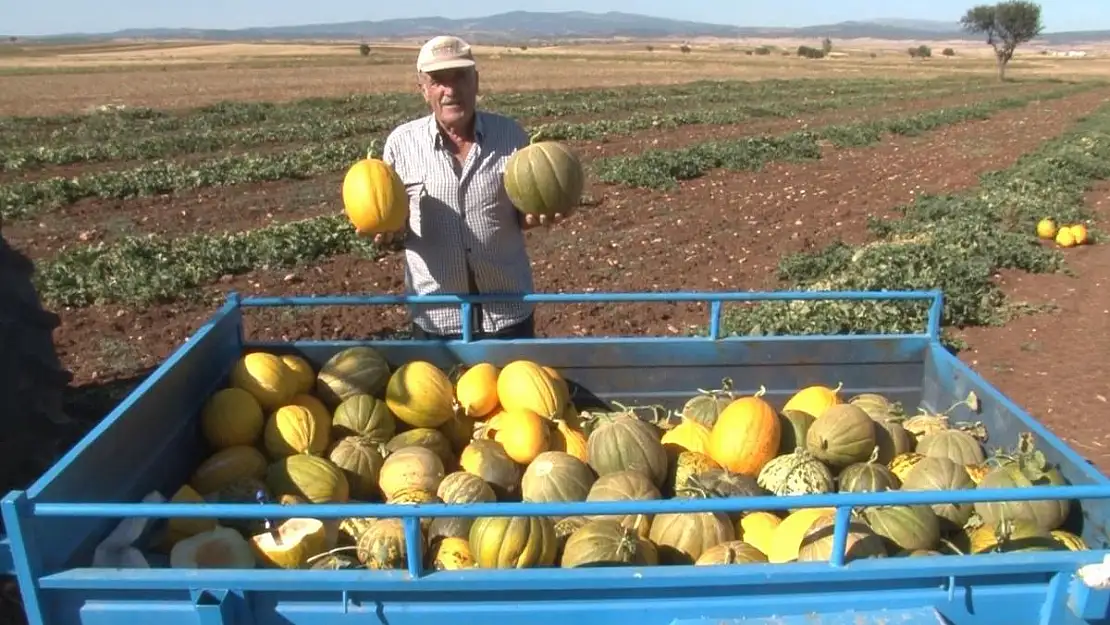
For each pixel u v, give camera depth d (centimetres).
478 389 493
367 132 3338
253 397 465
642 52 15762
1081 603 301
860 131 3219
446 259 549
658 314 1127
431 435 471
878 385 542
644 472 439
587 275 1319
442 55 498
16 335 509
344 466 446
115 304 1173
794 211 1838
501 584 293
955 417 502
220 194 2028
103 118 3753
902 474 441
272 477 424
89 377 923
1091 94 6184
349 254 1442
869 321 1037
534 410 479
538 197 502
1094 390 908
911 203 1889
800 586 302
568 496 423
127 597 296
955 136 3344
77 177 2145
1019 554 309
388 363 523
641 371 532
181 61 10019
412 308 580
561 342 525
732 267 1373
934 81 7706
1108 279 1337
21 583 290
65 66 8694
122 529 351
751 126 3562
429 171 534
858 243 1538
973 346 1045
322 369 501
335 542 387
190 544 354
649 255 1441
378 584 292
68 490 315
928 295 523
